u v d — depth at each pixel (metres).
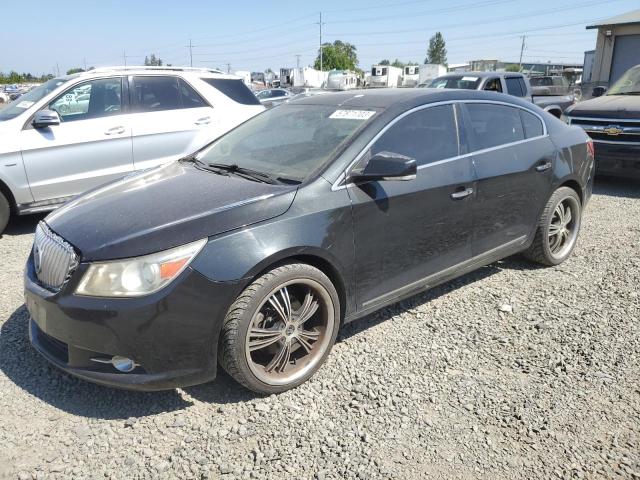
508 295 4.27
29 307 2.96
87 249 2.70
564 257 4.93
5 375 3.15
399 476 2.41
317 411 2.86
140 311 2.57
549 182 4.52
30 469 2.43
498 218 4.14
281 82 48.72
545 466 2.47
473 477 2.41
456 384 3.09
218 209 2.87
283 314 2.96
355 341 3.57
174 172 3.77
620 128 7.74
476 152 3.96
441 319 3.88
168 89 6.85
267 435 2.67
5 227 5.95
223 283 2.69
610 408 2.87
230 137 4.25
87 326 2.63
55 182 6.07
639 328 3.71
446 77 11.84
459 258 3.93
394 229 3.41
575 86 19.84
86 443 2.61
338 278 3.19
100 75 6.37
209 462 2.49
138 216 2.91
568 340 3.56
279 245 2.84
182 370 2.71
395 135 3.51
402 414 2.83
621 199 7.56
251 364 2.86
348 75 40.16
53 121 5.84
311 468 2.45
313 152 3.43
